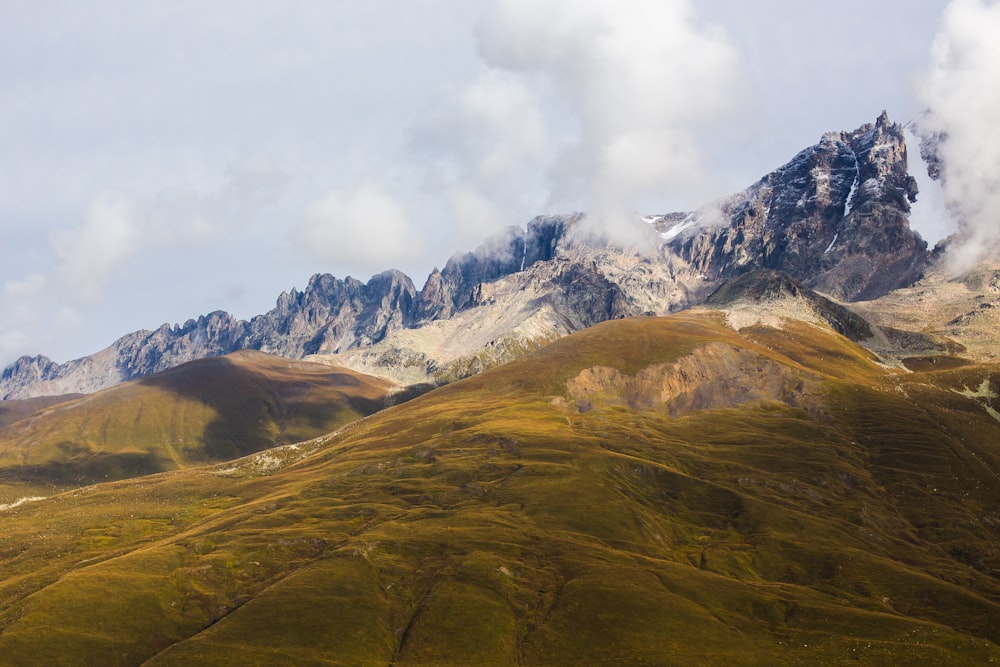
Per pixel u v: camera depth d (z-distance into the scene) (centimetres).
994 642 16025
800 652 15225
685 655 15112
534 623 17038
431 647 16075
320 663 15488
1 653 16238
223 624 17075
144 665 15825
